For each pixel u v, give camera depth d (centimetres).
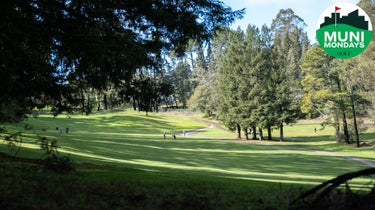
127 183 990
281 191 922
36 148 2117
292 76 9888
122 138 4938
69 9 839
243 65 6338
